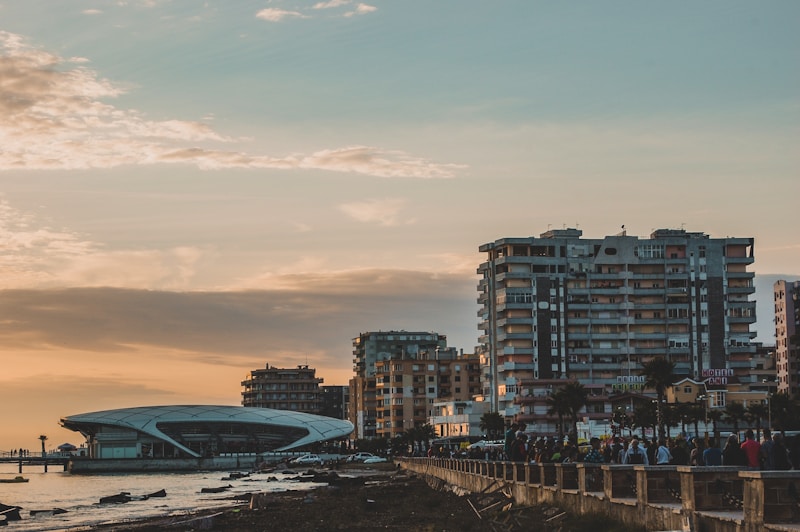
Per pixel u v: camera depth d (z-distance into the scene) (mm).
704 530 29812
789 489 26422
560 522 42219
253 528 60688
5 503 114438
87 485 184000
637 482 35656
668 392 190000
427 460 123500
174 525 65312
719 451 37156
